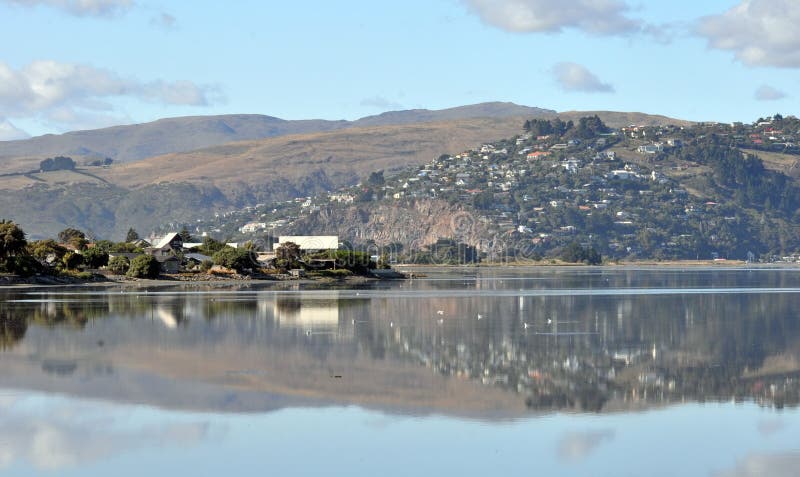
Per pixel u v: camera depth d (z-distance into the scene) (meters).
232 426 44.38
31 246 194.25
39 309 108.81
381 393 52.19
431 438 42.31
